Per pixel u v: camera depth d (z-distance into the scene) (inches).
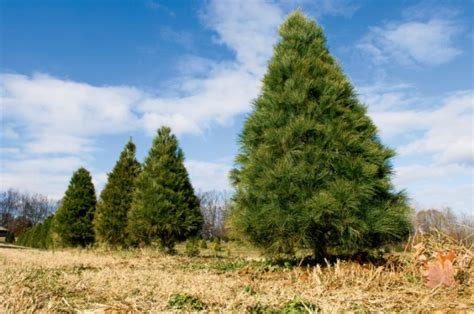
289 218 251.9
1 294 159.6
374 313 142.5
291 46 314.5
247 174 283.0
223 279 231.3
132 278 225.0
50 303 145.6
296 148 273.4
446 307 145.8
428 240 263.9
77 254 512.7
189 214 601.0
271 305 151.8
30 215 3580.2
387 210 259.0
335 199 250.1
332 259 284.0
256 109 309.7
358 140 273.3
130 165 810.2
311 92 292.2
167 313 140.5
